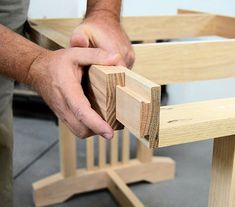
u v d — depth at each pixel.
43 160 1.61
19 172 1.51
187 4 1.73
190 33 1.05
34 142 1.77
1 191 1.00
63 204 1.35
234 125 0.39
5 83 0.90
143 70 0.61
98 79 0.41
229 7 1.63
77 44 0.50
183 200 1.34
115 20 0.64
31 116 2.03
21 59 0.48
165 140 0.36
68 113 0.43
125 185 1.30
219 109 0.40
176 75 0.64
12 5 0.79
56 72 0.43
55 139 1.80
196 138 0.38
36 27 0.76
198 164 1.58
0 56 0.49
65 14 1.82
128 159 1.43
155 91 0.33
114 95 0.39
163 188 1.42
